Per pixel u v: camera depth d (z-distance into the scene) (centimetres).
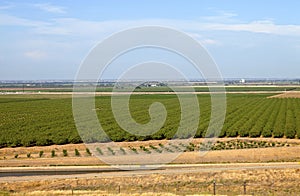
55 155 6206
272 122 9319
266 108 12462
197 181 4478
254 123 9181
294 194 4066
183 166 5044
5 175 4741
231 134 7906
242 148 6625
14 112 11950
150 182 4425
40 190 4191
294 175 4638
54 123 9531
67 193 3875
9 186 4300
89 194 3828
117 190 4166
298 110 11762
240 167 4928
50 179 4478
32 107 13300
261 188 4325
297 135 7725
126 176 4550
